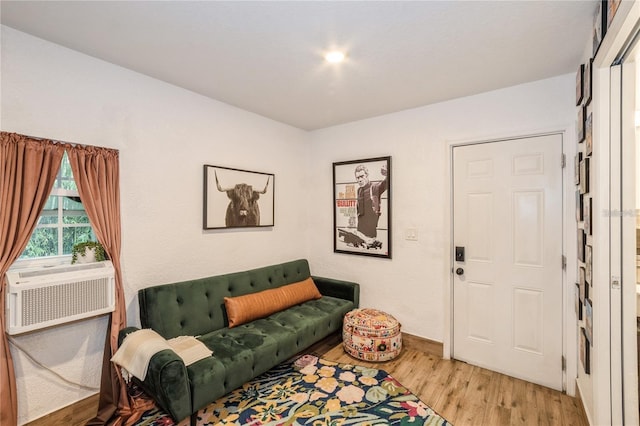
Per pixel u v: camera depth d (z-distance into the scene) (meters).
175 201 2.56
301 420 1.97
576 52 2.00
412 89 2.60
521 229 2.52
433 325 2.94
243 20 1.67
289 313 2.89
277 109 3.11
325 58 2.09
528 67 2.21
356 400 2.19
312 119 3.44
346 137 3.57
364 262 3.42
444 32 1.78
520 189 2.52
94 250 2.07
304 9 1.57
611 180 1.59
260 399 2.19
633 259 1.57
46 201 1.88
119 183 2.21
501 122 2.58
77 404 2.02
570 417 2.03
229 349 2.16
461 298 2.80
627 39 1.33
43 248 1.97
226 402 2.15
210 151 2.82
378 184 3.28
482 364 2.69
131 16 1.64
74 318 1.88
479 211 2.71
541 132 2.41
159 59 2.11
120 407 1.94
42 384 1.89
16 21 1.70
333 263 3.69
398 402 2.17
